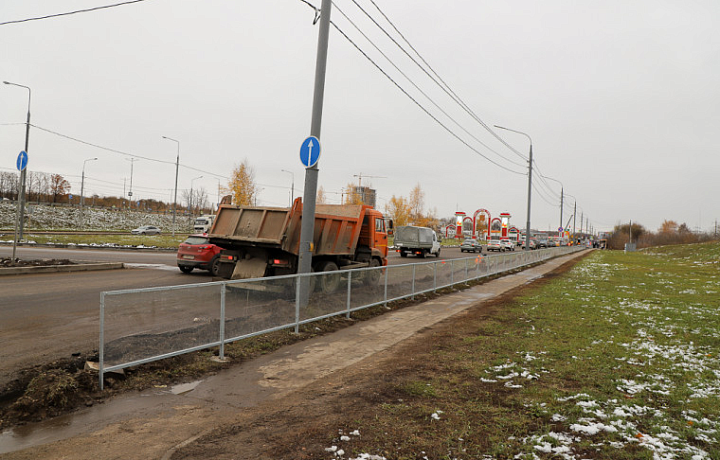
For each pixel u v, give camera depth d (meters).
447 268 15.83
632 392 5.29
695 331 8.81
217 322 6.41
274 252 11.46
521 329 8.96
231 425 4.19
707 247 49.69
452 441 3.91
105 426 4.11
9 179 75.31
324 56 9.59
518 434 4.07
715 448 3.81
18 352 6.14
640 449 3.79
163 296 5.67
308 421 4.30
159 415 4.41
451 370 6.11
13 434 3.89
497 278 20.75
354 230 13.16
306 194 9.66
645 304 12.52
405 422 4.30
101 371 4.94
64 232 45.81
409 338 8.14
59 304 9.46
